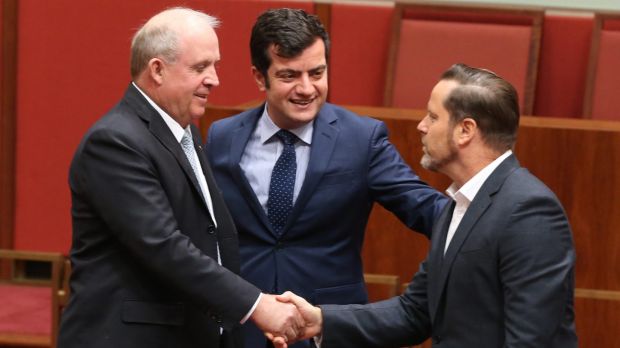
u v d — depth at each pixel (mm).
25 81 12242
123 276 6086
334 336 6285
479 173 5660
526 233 5375
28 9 12156
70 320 6141
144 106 6160
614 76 11469
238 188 6887
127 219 5930
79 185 6094
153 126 6137
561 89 11906
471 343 5535
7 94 12281
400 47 11820
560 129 8570
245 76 12000
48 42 12180
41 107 12258
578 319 8516
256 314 6117
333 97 12250
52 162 12297
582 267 8680
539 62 11891
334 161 6828
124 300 6062
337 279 6887
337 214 6840
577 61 11852
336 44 12180
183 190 6172
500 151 5660
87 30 12117
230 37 11977
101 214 6004
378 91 12148
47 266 12406
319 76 6598
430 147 5738
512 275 5375
